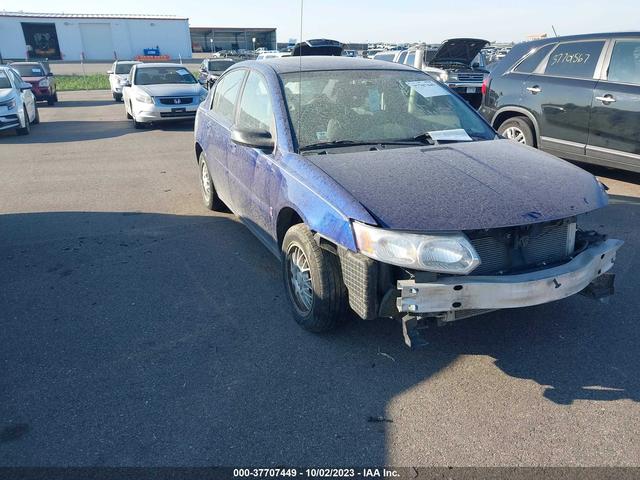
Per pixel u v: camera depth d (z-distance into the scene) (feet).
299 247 10.87
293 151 11.43
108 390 9.54
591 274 9.61
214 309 12.44
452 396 9.23
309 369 10.03
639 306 12.06
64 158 31.40
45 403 9.22
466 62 48.83
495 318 11.66
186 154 32.37
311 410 8.93
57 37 164.96
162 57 156.56
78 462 7.91
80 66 146.61
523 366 10.02
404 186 9.51
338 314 10.55
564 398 9.12
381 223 8.64
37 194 23.00
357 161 10.69
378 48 128.57
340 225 9.23
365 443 8.21
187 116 43.34
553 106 22.57
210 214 19.75
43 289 13.65
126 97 47.16
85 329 11.64
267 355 10.50
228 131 15.53
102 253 16.01
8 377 9.97
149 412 8.94
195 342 11.03
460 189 9.41
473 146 11.78
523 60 24.31
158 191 23.30
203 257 15.58
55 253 16.07
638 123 19.71
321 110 12.41
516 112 24.54
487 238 9.04
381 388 9.47
